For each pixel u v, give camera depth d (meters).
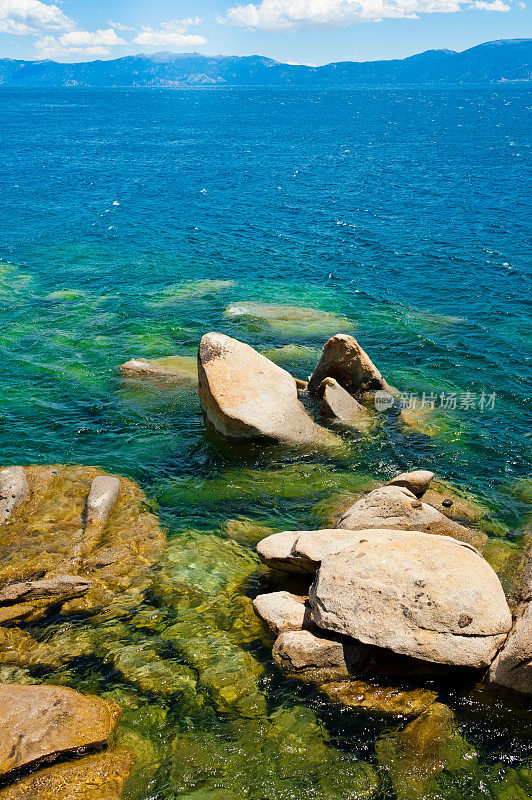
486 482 15.74
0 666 10.08
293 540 12.20
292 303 29.84
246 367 17.91
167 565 12.64
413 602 9.76
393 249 39.81
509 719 9.13
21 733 8.38
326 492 15.30
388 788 8.21
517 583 11.49
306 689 9.66
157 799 7.98
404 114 189.62
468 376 22.25
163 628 10.98
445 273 34.66
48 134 125.69
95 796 7.91
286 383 18.11
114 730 8.91
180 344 25.00
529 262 36.41
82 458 17.09
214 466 16.55
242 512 14.60
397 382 21.62
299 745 8.78
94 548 12.96
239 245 41.12
